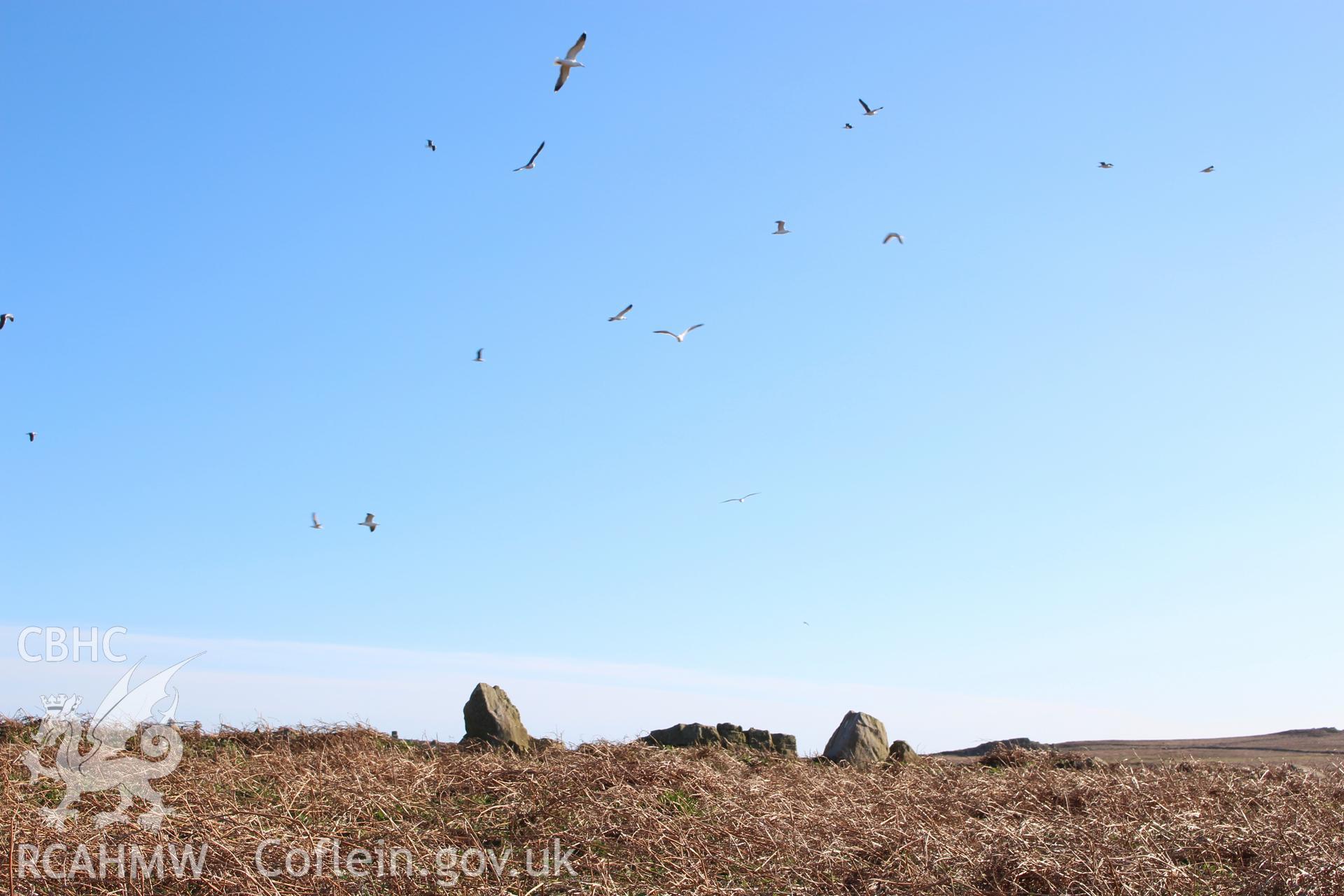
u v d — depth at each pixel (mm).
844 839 9625
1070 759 15258
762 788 11477
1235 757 18391
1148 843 9094
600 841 9289
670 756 12688
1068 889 8273
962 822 10312
